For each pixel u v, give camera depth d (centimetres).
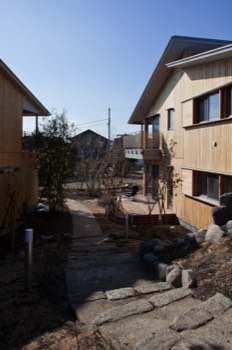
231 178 977
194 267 524
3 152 1141
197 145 1158
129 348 308
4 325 371
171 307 392
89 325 372
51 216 1359
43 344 327
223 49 893
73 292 483
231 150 922
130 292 463
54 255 703
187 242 639
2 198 1114
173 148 1454
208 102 1099
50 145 1423
